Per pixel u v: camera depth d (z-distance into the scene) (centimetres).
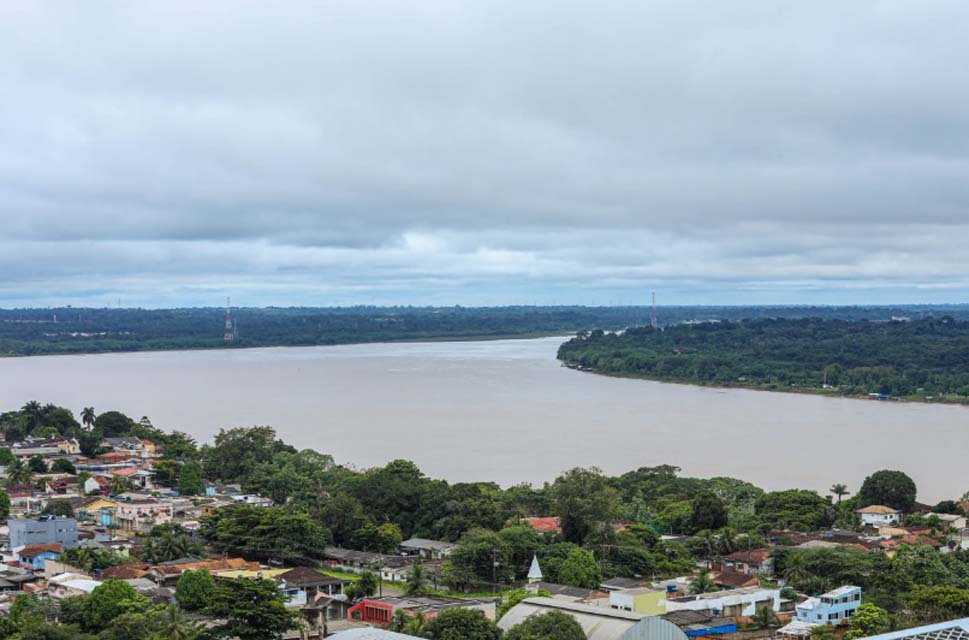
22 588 19750
